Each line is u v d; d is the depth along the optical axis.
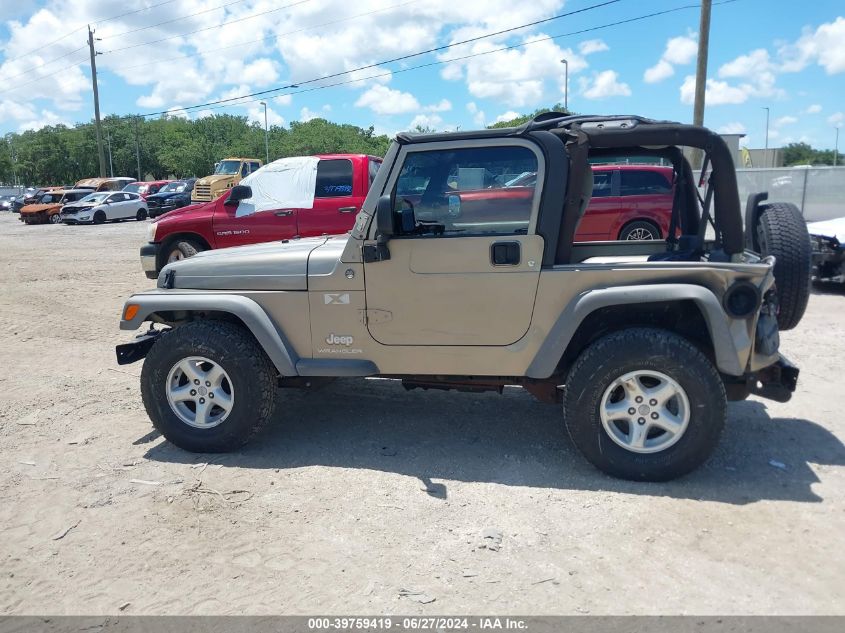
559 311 4.13
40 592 3.18
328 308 4.48
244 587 3.17
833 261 9.98
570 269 4.07
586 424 4.08
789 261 4.40
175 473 4.39
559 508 3.82
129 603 3.08
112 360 7.35
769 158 36.69
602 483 4.12
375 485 4.16
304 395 5.88
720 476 4.17
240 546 3.51
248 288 4.61
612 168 10.34
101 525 3.76
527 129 4.15
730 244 4.18
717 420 3.92
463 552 3.41
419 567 3.29
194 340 4.51
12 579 3.29
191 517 3.81
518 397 5.73
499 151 4.18
